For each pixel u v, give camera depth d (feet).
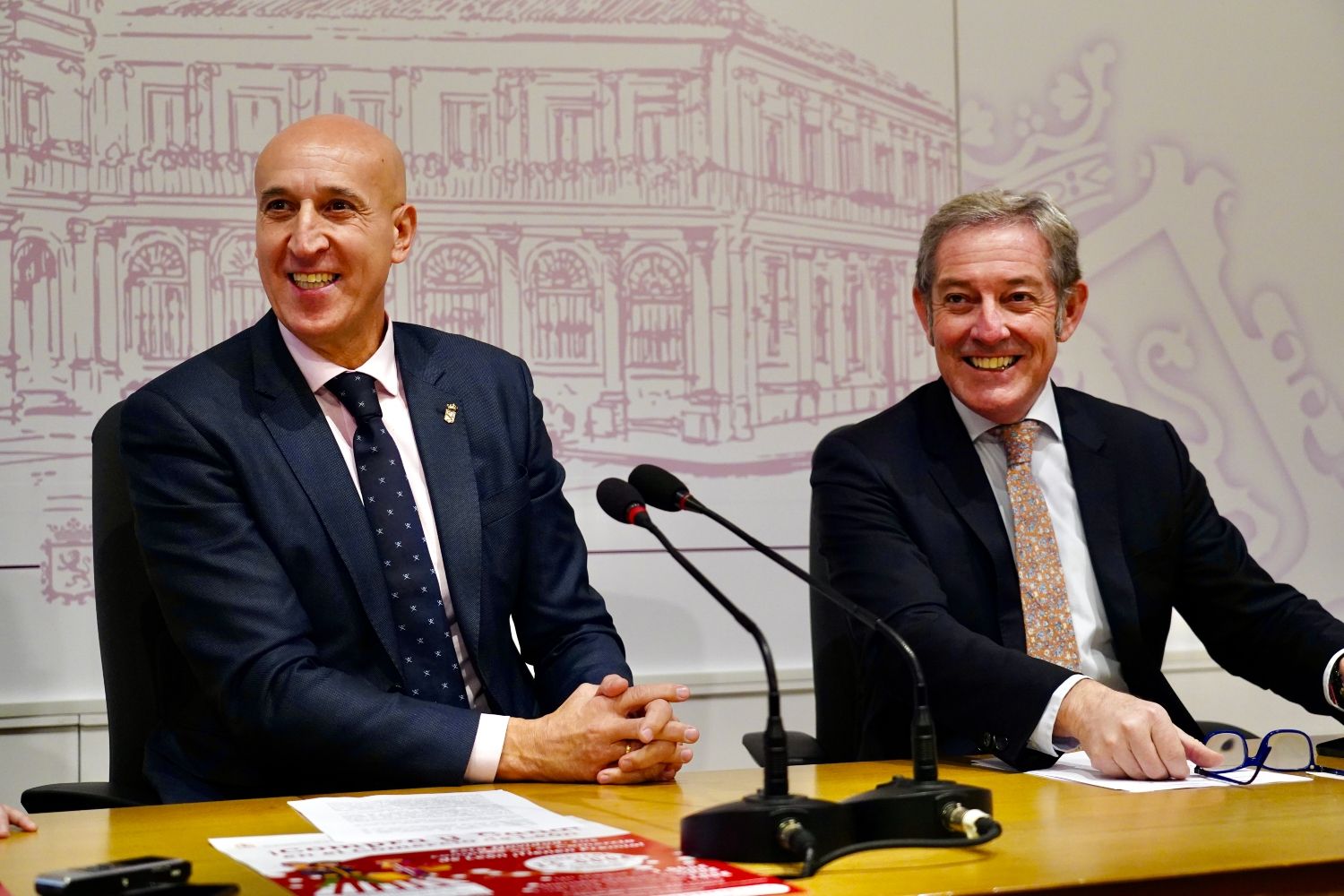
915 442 7.66
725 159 10.02
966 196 7.70
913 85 10.45
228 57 9.21
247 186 9.23
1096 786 5.41
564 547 7.44
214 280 9.16
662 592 9.73
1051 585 7.27
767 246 10.07
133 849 4.25
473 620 6.89
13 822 4.66
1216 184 11.06
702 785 5.63
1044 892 3.55
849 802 4.07
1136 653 7.39
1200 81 11.08
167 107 9.11
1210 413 10.92
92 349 8.95
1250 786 5.39
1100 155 10.84
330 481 6.74
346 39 9.39
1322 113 11.31
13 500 8.78
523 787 5.63
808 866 3.65
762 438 9.99
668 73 9.93
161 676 6.89
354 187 6.98
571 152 9.73
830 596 4.90
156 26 9.11
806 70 10.21
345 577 6.68
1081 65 10.82
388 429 7.22
